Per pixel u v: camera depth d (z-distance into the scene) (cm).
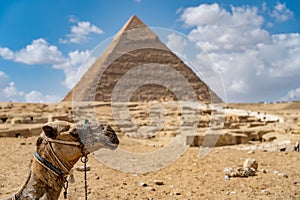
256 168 1543
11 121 3788
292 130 3309
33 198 591
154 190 1214
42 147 607
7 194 1087
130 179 1372
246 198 1123
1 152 1898
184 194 1168
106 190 1184
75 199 1061
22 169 1469
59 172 604
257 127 4100
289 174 1477
